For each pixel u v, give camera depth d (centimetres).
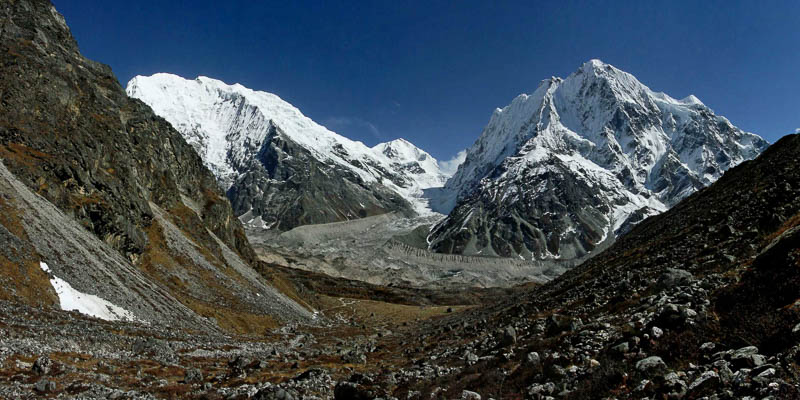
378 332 10638
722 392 1251
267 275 16350
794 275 1662
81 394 2467
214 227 15025
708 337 1686
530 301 6450
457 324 7388
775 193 4109
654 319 2050
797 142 5872
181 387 2919
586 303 4012
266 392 2556
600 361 1922
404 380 3036
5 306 3859
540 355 2423
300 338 8088
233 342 6038
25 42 9088
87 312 4847
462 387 2294
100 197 7981
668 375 1479
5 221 5172
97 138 9262
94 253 6356
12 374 2634
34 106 7956
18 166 6681
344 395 2517
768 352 1404
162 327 5572
